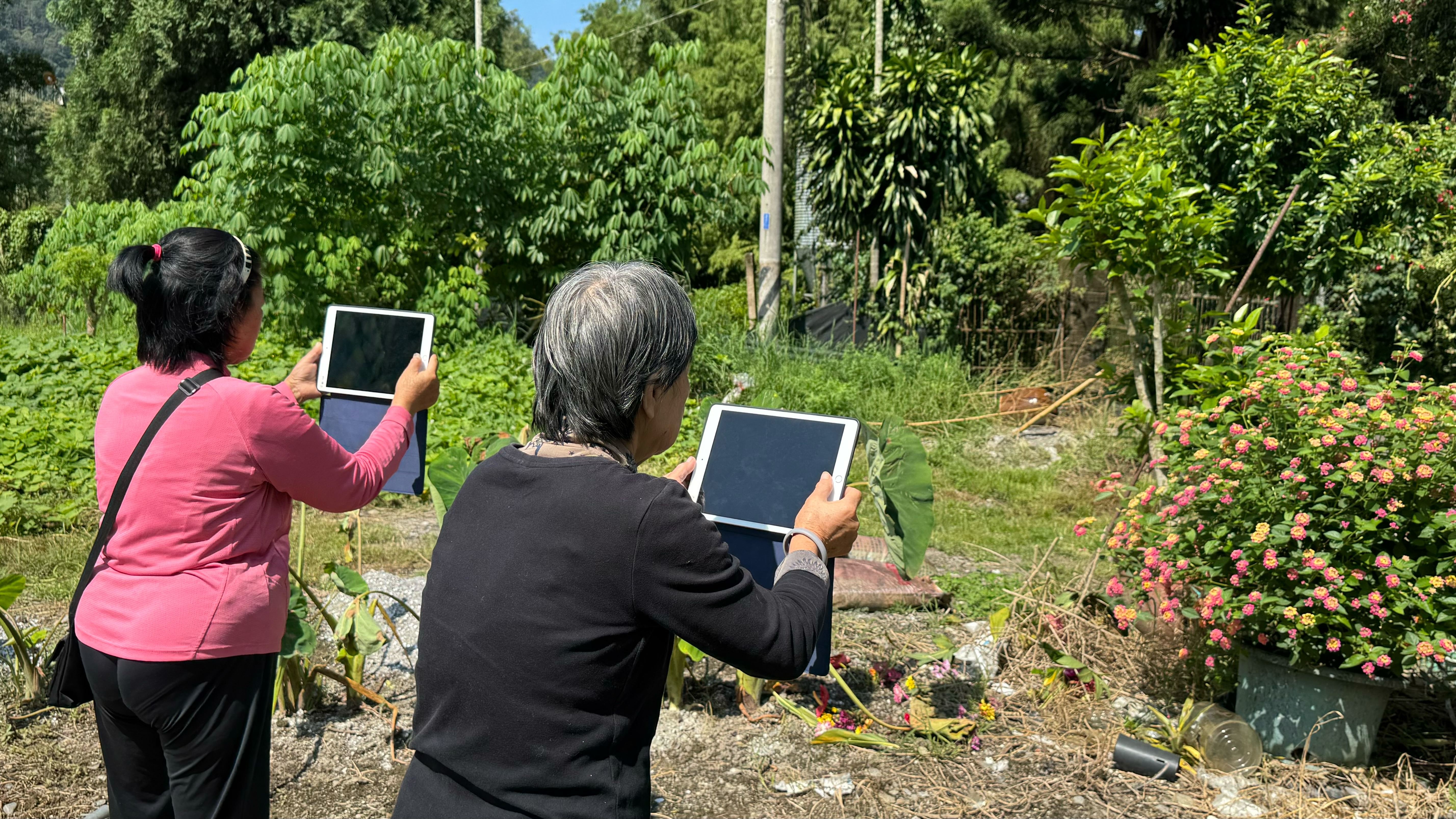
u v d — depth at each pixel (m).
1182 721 3.31
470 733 1.28
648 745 1.33
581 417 1.36
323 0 21.64
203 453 1.85
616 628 1.26
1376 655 2.88
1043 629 4.20
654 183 10.04
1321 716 3.12
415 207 9.60
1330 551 3.00
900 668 3.96
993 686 3.82
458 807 1.28
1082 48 18.38
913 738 3.38
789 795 3.04
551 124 9.77
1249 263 6.62
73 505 5.55
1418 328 7.37
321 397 2.50
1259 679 3.26
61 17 24.05
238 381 1.91
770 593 1.38
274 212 9.10
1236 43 6.45
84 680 1.96
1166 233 4.26
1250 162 6.22
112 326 12.26
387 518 6.09
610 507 1.27
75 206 13.55
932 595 4.68
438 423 7.11
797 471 1.75
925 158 10.72
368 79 9.14
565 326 1.36
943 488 7.31
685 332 1.39
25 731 3.24
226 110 9.40
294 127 8.70
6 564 4.90
